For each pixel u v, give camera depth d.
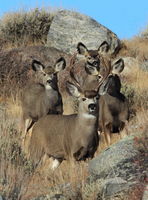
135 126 32.19
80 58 48.97
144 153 22.88
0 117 33.66
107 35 60.50
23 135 34.00
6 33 62.22
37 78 47.91
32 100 37.00
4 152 26.05
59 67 35.78
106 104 33.03
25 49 50.69
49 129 27.31
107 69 27.95
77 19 60.62
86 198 20.59
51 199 20.83
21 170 23.88
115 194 20.62
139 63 57.78
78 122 26.22
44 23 62.84
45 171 25.19
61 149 27.08
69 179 23.03
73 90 26.34
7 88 46.94
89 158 26.34
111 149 24.14
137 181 20.95
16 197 21.22
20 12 63.31
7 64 48.75
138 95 41.06
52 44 60.31
